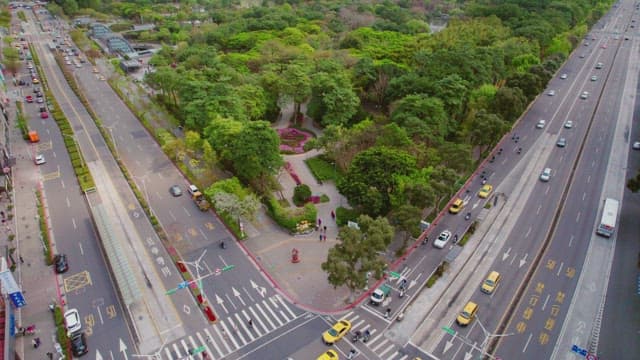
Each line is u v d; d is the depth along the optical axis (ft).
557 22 632.38
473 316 215.92
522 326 210.59
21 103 486.79
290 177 345.10
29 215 300.61
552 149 381.40
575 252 258.78
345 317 219.82
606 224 266.36
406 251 264.11
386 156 278.46
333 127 346.95
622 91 501.97
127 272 235.20
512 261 253.44
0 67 562.66
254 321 217.97
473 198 315.58
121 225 290.15
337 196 319.88
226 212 282.56
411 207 249.96
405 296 231.50
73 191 329.11
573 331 207.21
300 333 211.00
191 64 503.61
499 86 467.52
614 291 230.07
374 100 460.14
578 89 514.27
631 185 287.89
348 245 214.48
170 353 200.85
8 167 352.90
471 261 254.47
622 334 205.46
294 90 421.59
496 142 377.71
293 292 236.02
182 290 237.45
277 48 550.36
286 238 278.05
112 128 433.07
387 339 206.28
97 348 202.80
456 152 303.07
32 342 205.36
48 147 395.14
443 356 196.85
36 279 243.40
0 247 267.80
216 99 371.15
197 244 272.92
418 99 354.74
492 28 590.96
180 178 346.33
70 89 538.06
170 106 473.67
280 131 426.92
